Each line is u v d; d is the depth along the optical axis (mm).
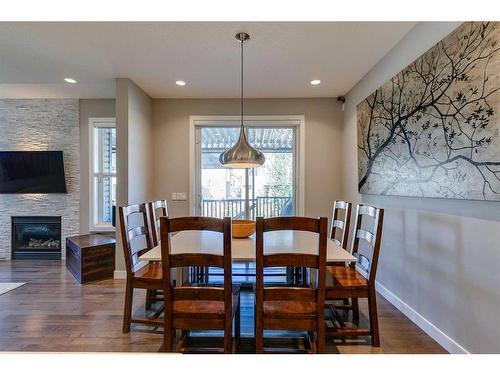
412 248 2414
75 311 2650
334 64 3090
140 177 3879
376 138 2990
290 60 2988
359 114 3490
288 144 4512
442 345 2039
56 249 4641
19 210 4586
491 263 1630
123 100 3492
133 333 2258
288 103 4305
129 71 3285
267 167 4520
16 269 4035
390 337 2176
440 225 2055
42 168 4469
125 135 3500
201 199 4469
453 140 1849
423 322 2266
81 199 4555
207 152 4484
